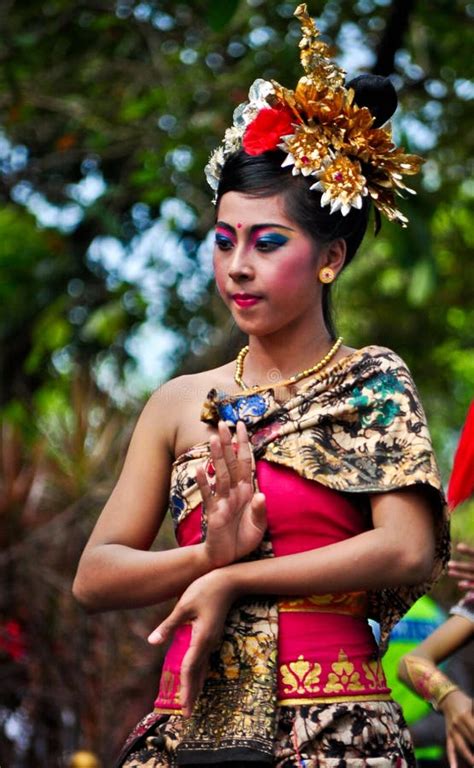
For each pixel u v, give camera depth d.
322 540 3.10
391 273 13.12
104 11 10.77
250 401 3.22
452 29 10.45
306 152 3.24
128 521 3.34
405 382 3.22
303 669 3.05
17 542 8.23
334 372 3.22
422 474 3.07
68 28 10.96
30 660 8.07
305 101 3.29
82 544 8.27
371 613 3.24
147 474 3.36
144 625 8.20
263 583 3.00
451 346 13.99
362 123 3.31
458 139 11.01
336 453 3.15
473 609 4.38
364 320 13.70
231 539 3.02
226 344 4.22
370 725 3.05
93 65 11.02
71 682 8.07
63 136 10.91
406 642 5.90
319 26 10.53
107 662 8.09
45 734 8.03
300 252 3.22
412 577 3.04
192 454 3.23
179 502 3.23
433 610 6.05
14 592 8.14
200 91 10.45
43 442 8.56
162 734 3.16
